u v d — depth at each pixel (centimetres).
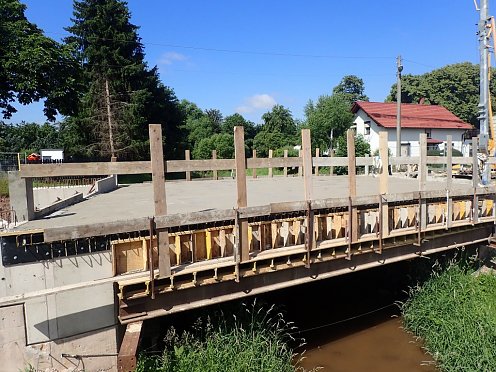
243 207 582
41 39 1980
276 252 612
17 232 485
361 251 703
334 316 895
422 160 794
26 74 1906
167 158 3250
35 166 481
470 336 685
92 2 3066
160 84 3294
